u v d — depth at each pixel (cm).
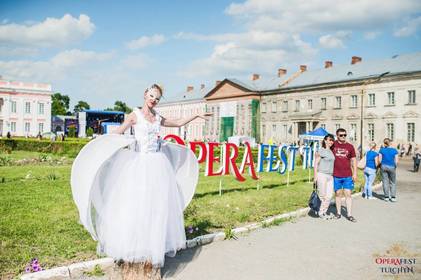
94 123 7788
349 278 465
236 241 617
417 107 4350
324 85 5397
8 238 571
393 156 1133
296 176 1820
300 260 529
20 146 3484
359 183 1571
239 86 6944
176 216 456
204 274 461
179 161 520
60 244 545
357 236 676
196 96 8656
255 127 6650
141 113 449
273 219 766
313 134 3622
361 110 4925
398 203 1096
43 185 1170
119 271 438
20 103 7138
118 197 427
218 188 1245
